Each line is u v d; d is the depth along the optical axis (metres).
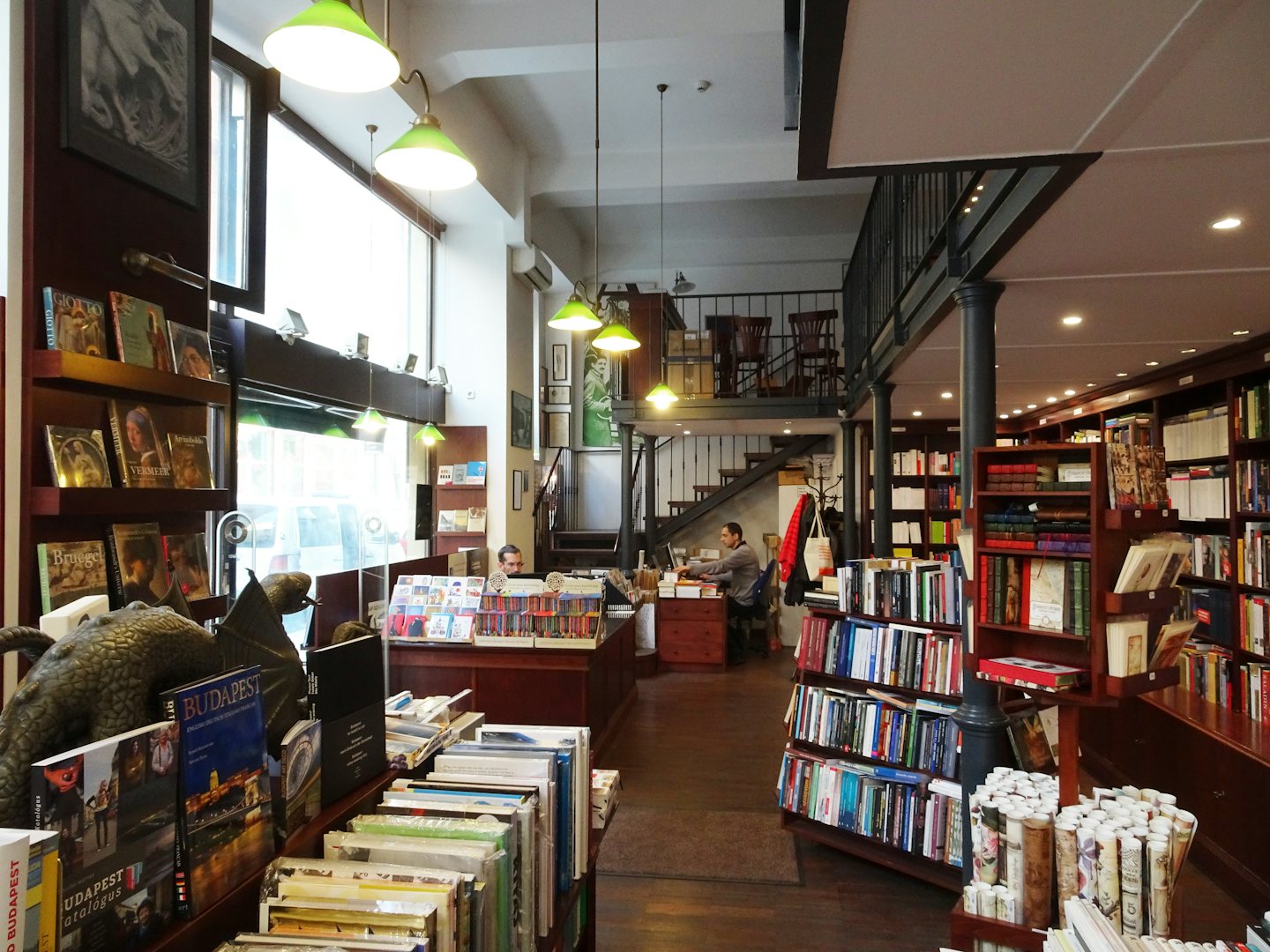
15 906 0.80
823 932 3.31
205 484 2.51
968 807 3.21
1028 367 5.58
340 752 1.62
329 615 5.06
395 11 6.08
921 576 3.93
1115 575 2.42
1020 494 2.55
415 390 8.27
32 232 1.95
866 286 7.17
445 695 5.31
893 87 1.86
